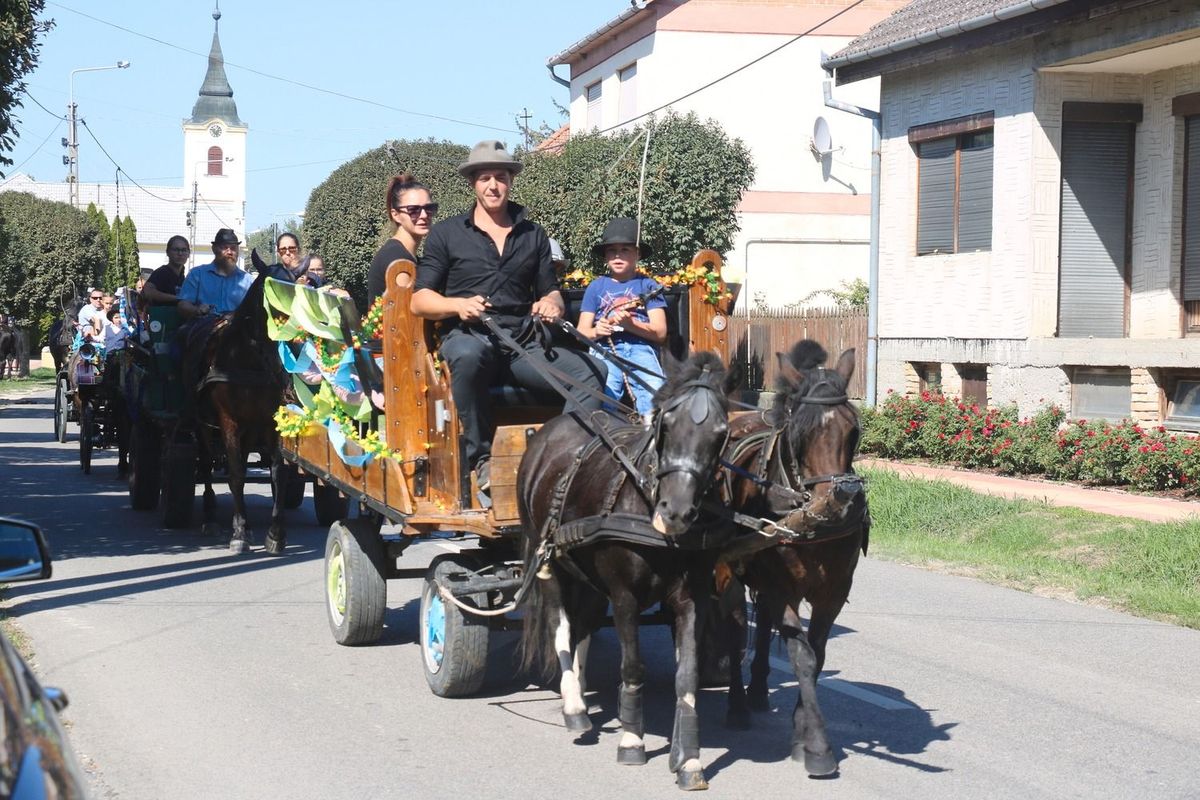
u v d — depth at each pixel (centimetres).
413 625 963
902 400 1906
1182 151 1730
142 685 778
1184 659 868
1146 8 1552
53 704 341
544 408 825
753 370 2583
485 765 639
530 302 823
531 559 696
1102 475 1548
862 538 650
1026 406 1775
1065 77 1762
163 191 10362
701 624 621
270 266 1200
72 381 2162
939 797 597
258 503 1636
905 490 1513
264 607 1009
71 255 5144
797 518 587
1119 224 1811
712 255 840
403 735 688
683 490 553
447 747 668
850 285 3061
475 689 757
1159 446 1470
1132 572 1141
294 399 1142
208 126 10469
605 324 805
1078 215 1795
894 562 1247
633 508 605
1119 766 645
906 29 1978
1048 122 1766
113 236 5919
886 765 645
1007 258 1809
